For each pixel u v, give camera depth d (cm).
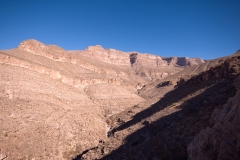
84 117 6116
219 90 4044
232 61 4988
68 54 14425
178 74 16312
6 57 6134
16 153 3400
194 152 1688
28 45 10975
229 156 1263
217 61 15038
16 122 3938
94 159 3688
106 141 4534
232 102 1852
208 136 1563
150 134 3828
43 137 4094
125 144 3850
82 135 4956
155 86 15325
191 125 3125
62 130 4691
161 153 2727
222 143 1330
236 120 1411
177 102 4881
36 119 4416
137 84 18512
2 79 5006
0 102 4241
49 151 3909
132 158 3041
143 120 4903
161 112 4709
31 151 3634
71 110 6047
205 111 3356
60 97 6462
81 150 4478
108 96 9938
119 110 8581
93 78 12012
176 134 3094
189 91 5397
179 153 2397
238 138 1258
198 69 15138
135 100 10369
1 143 3316
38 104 5038
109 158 3431
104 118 7550
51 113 5034
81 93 8869
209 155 1444
